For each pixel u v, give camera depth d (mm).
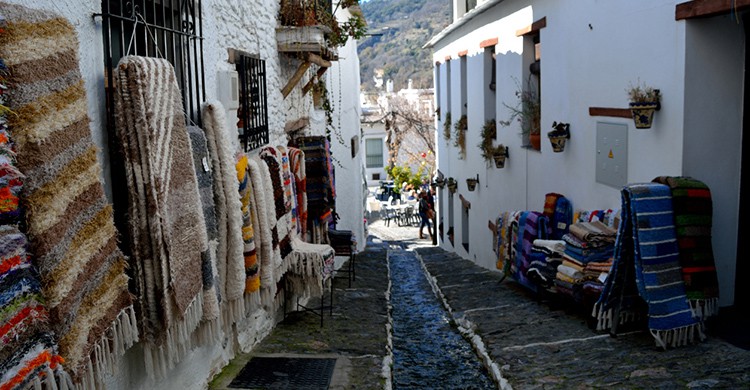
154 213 3648
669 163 6305
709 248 5859
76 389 2906
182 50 4969
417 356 6820
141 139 3631
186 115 4883
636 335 6148
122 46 3977
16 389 2457
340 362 5980
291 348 6445
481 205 13477
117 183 3893
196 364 5062
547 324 7031
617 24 7270
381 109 31578
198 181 4473
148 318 3725
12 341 2465
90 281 3082
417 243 23453
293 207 7176
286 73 8664
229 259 4945
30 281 2627
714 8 5562
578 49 8383
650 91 6426
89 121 3285
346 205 14547
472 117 14008
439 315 8758
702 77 6008
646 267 5676
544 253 7789
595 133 7957
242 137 6465
